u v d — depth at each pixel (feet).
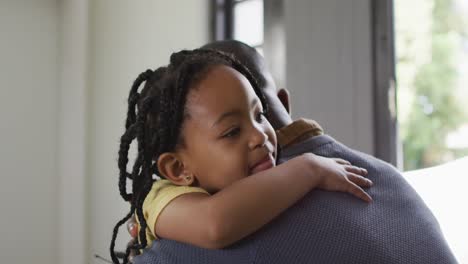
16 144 9.23
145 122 2.23
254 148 2.03
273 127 2.38
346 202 1.95
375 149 5.75
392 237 1.92
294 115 6.52
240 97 2.05
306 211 1.89
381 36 5.78
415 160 11.76
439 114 11.88
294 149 2.27
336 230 1.85
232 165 2.02
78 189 8.96
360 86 5.87
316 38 6.31
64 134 9.42
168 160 2.16
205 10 8.77
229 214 1.81
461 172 3.38
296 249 1.81
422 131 11.80
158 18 8.59
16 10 9.32
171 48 8.43
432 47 11.60
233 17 8.66
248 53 2.65
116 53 8.87
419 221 2.03
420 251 1.94
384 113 5.73
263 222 1.84
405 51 11.34
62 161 9.45
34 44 9.44
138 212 2.22
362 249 1.84
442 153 11.85
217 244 1.82
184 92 2.09
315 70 6.31
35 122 9.40
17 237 9.17
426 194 3.26
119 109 8.59
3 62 9.17
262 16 8.00
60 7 9.64
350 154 2.29
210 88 2.05
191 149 2.10
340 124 6.03
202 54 2.21
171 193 2.05
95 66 9.05
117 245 8.32
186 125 2.10
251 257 1.81
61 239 9.37
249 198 1.84
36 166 9.37
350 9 5.98
